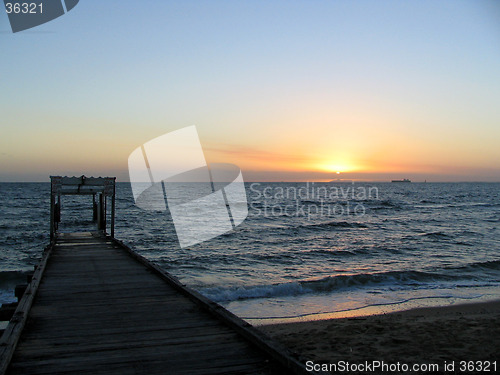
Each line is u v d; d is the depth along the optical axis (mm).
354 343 6930
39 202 51438
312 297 10750
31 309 5492
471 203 61562
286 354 3531
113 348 4012
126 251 11336
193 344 4129
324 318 8797
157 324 4832
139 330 4594
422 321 8414
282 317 8875
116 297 6215
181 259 16609
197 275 13633
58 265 9164
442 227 29797
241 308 9641
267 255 17547
